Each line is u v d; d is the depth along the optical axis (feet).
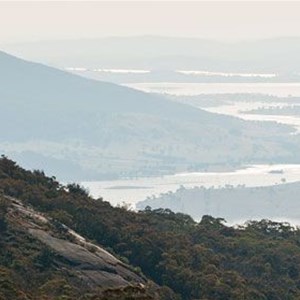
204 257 586.04
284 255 645.10
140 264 549.13
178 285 539.70
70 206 565.53
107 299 375.86
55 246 485.56
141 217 626.23
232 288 549.54
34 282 449.48
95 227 556.10
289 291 599.98
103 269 483.51
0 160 600.80
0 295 406.41
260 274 620.90
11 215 502.38
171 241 579.07
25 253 471.62
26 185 568.82
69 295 428.97
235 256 640.17
